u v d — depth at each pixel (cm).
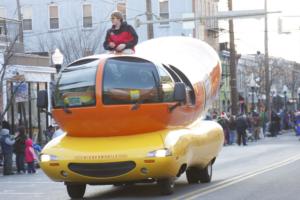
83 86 1473
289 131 6781
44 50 6444
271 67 9550
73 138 1504
